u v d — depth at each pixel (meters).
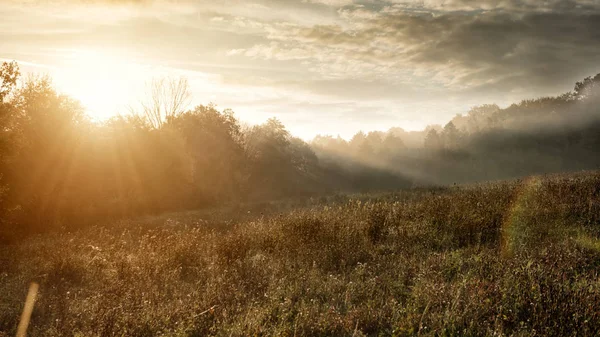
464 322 4.96
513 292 5.52
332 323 5.25
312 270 7.46
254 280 7.16
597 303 4.84
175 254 9.07
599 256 6.88
